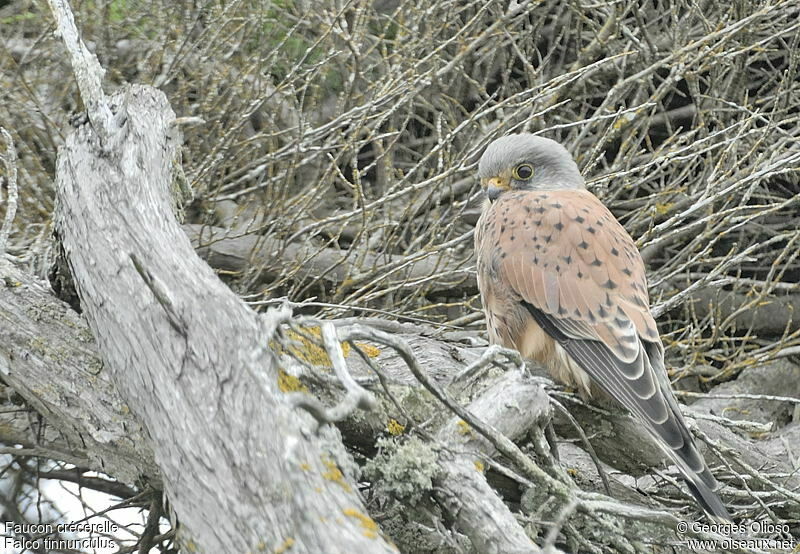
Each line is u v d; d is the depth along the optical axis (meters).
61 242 6.68
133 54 10.94
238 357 5.31
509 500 6.71
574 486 6.11
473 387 6.41
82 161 6.67
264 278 10.55
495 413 5.93
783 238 10.92
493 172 8.99
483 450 5.84
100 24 10.62
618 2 11.05
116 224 6.24
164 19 10.60
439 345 7.09
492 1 10.57
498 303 8.10
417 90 9.99
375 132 10.24
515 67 12.52
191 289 5.74
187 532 4.98
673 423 6.59
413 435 5.87
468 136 11.38
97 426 6.38
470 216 11.62
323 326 5.01
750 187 9.97
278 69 11.44
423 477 5.46
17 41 10.90
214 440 5.07
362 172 9.98
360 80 11.56
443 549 5.81
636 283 7.78
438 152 10.21
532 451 6.61
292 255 10.49
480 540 5.30
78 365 6.52
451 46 11.66
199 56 10.52
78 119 6.96
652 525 6.55
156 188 6.58
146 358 5.59
